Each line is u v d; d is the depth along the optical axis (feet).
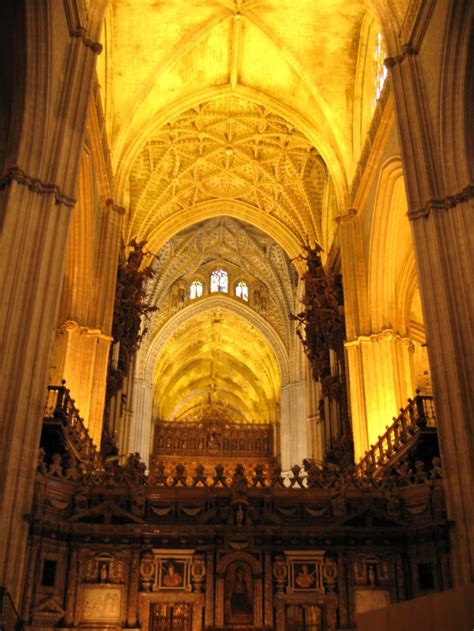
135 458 46.47
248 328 148.56
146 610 39.42
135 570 40.14
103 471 49.55
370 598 40.32
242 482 43.52
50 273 42.88
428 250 46.68
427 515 41.63
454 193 46.60
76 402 64.85
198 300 133.49
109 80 77.71
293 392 125.29
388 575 41.06
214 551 41.01
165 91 83.30
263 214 105.91
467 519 38.86
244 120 94.84
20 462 37.63
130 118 78.18
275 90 86.02
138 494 42.60
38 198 44.04
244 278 136.67
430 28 51.49
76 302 67.51
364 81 78.95
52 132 46.96
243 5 75.97
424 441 52.06
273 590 40.34
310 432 109.91
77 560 40.16
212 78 86.02
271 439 136.98
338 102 80.79
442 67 48.55
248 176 102.99
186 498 43.24
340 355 79.51
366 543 41.81
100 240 72.43
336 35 77.97
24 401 38.75
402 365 70.79
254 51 82.38
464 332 42.88
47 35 46.03
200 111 92.53
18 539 36.52
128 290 79.92
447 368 42.70
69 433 50.39
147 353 128.77
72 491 42.37
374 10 59.98
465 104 47.47
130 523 41.50
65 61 50.26
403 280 74.43
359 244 75.87
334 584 40.73
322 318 82.43
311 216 101.60
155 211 101.86
